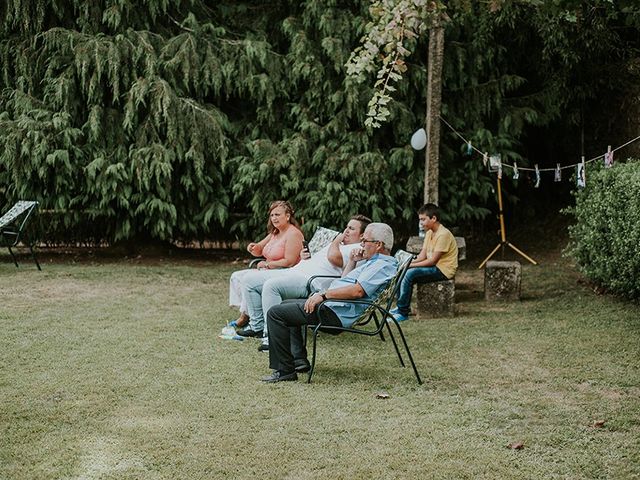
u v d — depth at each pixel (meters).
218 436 4.01
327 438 4.00
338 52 9.77
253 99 10.56
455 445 3.91
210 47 10.09
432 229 7.12
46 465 3.63
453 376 5.14
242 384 4.91
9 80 10.30
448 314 7.01
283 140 10.25
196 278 9.03
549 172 11.53
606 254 7.64
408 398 4.66
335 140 10.26
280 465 3.66
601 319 6.75
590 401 4.63
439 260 6.98
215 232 11.28
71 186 9.94
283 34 10.69
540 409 4.48
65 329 6.34
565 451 3.85
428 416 4.34
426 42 10.06
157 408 4.43
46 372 5.12
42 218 10.64
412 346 5.93
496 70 10.44
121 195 9.97
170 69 9.95
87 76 9.94
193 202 10.46
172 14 10.49
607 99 10.62
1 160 9.74
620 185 7.24
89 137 9.93
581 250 8.19
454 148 10.70
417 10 5.53
